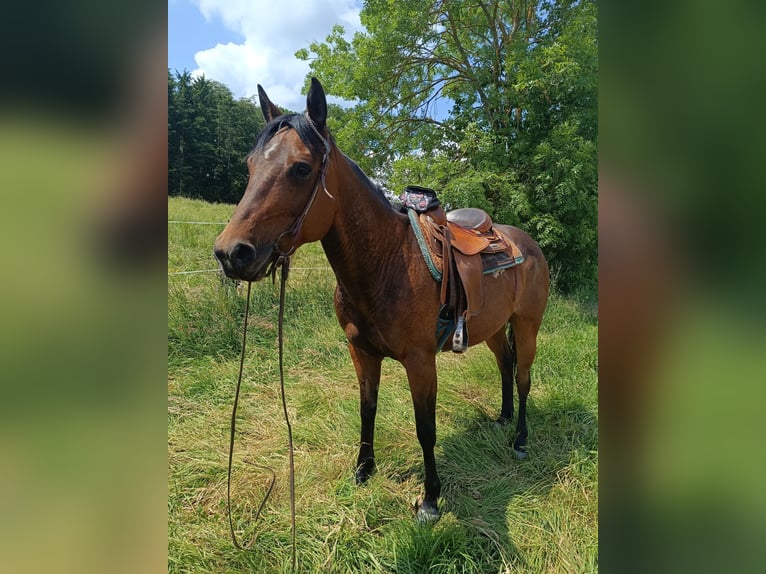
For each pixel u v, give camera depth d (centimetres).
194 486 215
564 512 203
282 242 149
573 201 614
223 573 169
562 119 636
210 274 468
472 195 588
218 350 364
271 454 242
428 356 192
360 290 183
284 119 154
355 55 757
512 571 173
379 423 269
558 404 308
